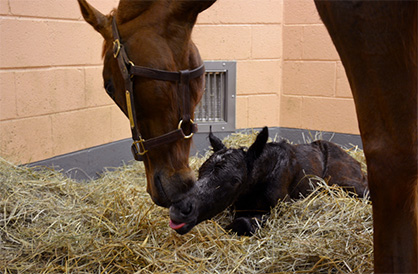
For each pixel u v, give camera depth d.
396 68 1.23
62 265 2.35
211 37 4.96
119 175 4.03
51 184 3.29
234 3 4.97
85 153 4.06
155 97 1.72
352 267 2.18
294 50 5.19
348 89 4.93
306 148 3.33
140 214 2.85
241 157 2.62
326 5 1.30
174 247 2.48
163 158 1.83
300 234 2.55
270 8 5.12
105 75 1.85
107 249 2.40
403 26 1.20
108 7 4.25
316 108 5.16
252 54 5.14
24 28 3.41
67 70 3.83
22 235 2.58
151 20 1.70
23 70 3.42
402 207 1.37
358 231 2.53
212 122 5.07
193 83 1.78
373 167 1.34
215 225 2.62
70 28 3.83
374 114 1.30
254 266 2.31
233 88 5.08
